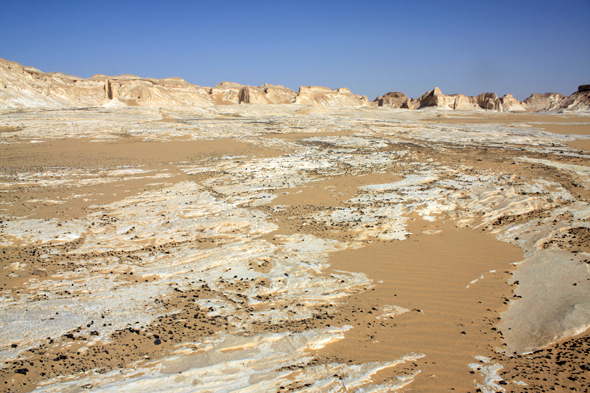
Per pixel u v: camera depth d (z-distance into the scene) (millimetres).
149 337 7699
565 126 60969
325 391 6125
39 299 9273
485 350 7395
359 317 8562
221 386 6199
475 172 24906
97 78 146375
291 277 10578
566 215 15750
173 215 16297
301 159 31016
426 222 15594
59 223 15109
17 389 6051
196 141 43969
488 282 10312
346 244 13102
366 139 44125
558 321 8086
